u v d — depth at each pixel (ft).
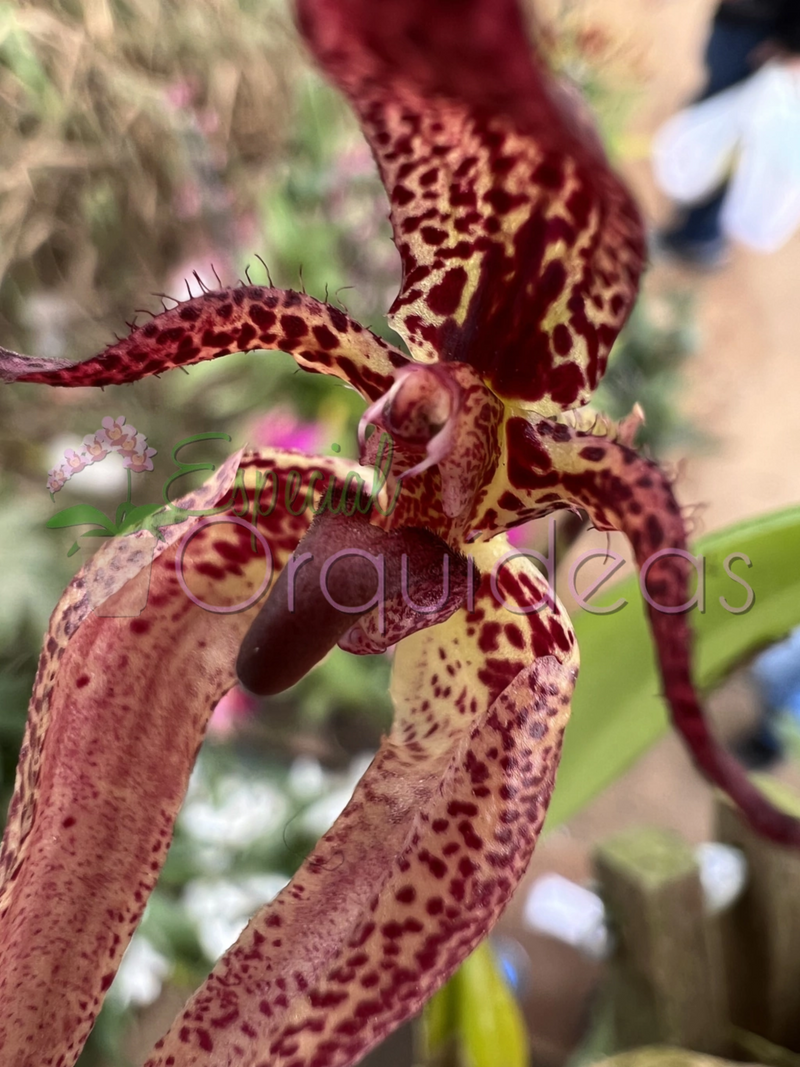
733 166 0.93
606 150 0.17
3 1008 0.22
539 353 0.23
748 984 0.49
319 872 0.23
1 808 0.48
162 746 0.26
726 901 0.49
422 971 0.20
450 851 0.21
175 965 0.53
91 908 0.24
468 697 0.26
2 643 0.49
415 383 0.22
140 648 0.26
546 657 0.24
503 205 0.21
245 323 0.23
